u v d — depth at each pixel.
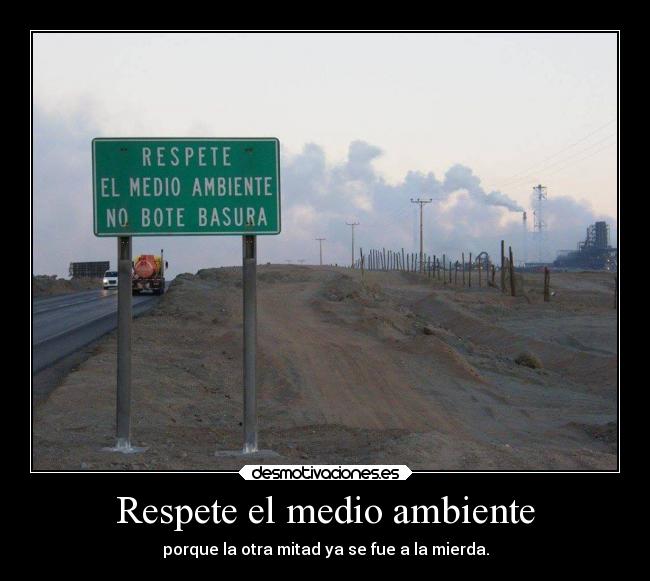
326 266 127.06
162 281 68.81
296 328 31.03
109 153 11.14
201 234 11.22
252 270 11.53
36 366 22.03
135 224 11.16
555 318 43.31
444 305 49.66
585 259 151.88
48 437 12.41
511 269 58.28
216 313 34.66
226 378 19.77
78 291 86.56
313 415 16.42
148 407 15.32
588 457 11.52
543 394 22.66
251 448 11.60
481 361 27.73
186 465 10.55
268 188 11.27
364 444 12.25
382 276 102.88
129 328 11.56
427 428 16.27
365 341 28.89
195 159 11.20
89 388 16.48
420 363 24.70
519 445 14.68
